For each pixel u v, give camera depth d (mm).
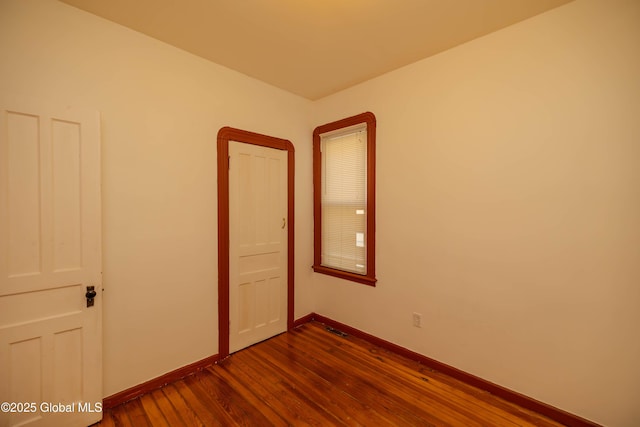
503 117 2066
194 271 2420
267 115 2967
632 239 1634
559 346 1866
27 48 1682
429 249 2469
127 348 2064
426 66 2467
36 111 1657
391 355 2664
